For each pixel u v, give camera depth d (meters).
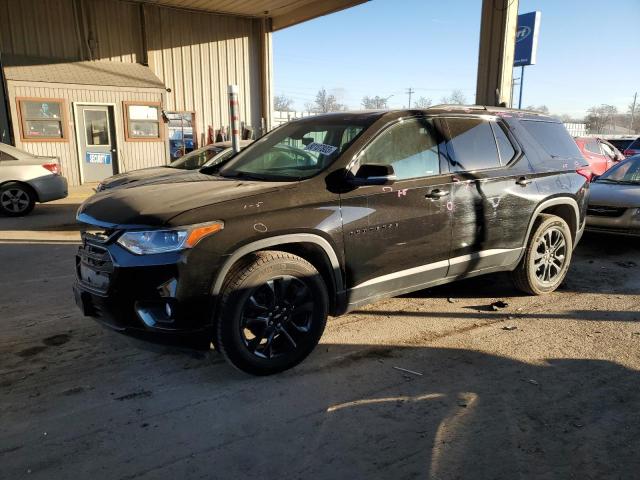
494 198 4.66
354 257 3.85
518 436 2.93
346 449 2.81
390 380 3.59
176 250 3.17
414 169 4.21
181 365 3.81
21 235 8.59
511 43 9.73
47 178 10.75
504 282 5.89
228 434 2.96
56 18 15.27
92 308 3.53
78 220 3.71
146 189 3.84
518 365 3.81
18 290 5.52
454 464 2.68
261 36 19.23
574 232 5.61
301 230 3.54
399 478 2.58
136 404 3.27
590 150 14.86
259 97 19.80
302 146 4.22
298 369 3.75
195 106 18.34
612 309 5.01
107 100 15.60
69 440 2.89
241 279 3.35
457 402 3.29
